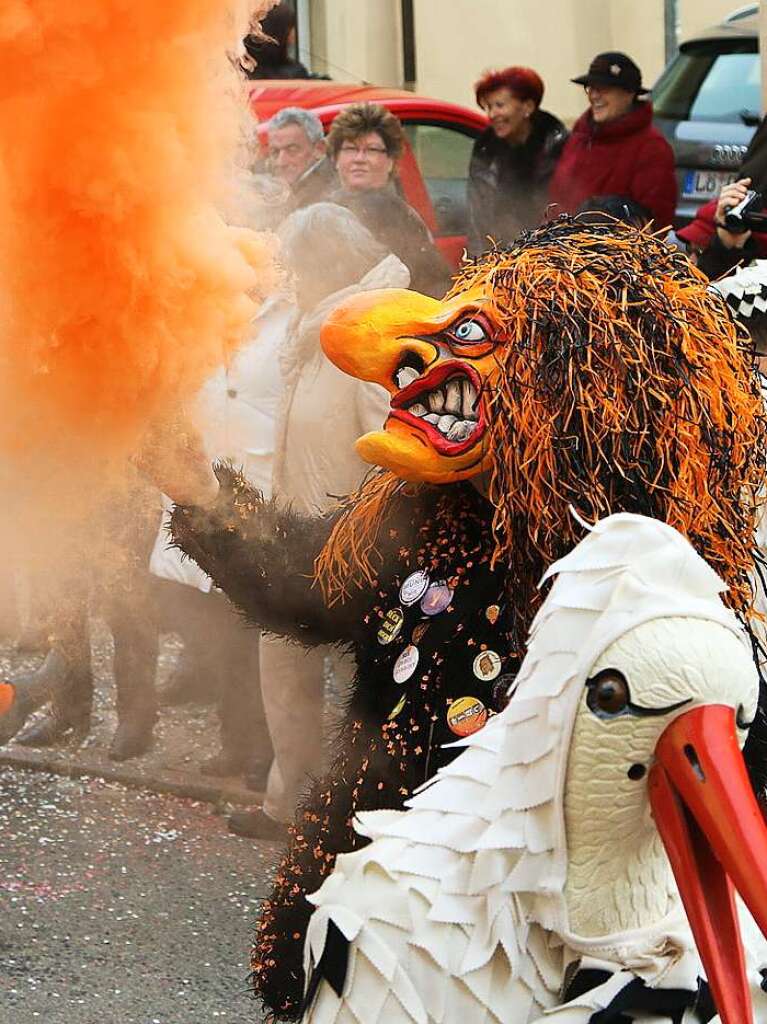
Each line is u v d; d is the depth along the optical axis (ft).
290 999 11.46
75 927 18.78
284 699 19.17
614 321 9.93
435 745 10.52
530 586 10.21
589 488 9.88
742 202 22.24
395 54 49.80
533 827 7.61
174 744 23.80
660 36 49.11
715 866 7.41
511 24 50.34
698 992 7.72
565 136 31.68
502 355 10.35
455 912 7.65
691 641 7.33
